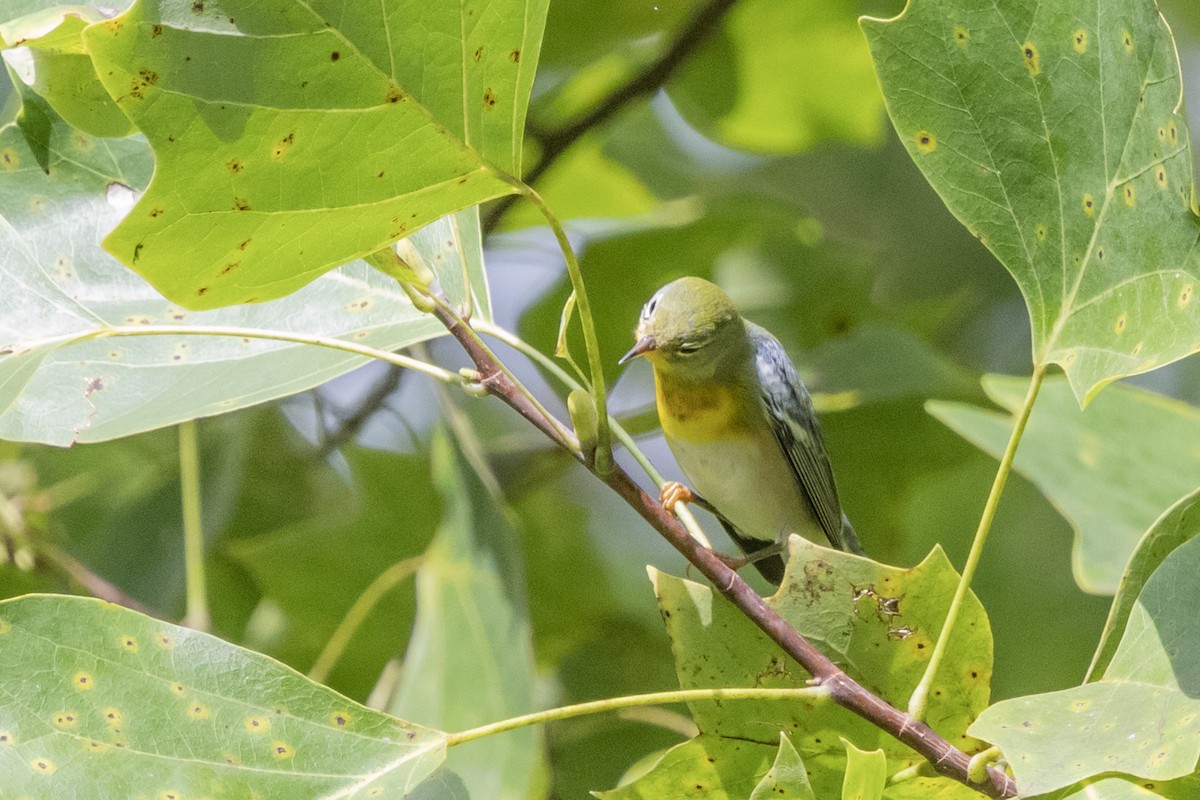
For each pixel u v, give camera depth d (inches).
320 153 203.0
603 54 571.8
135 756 236.1
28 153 296.2
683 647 268.8
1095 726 223.1
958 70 245.0
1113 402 390.0
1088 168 244.2
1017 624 563.2
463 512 369.1
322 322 311.0
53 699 235.5
